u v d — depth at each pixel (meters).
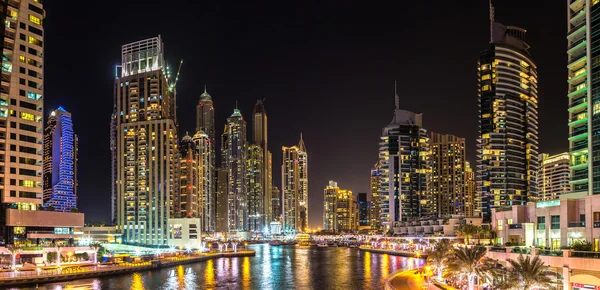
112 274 166.00
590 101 127.88
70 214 199.62
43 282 140.62
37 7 191.38
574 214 108.88
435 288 102.88
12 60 181.88
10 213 177.38
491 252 104.62
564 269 80.19
